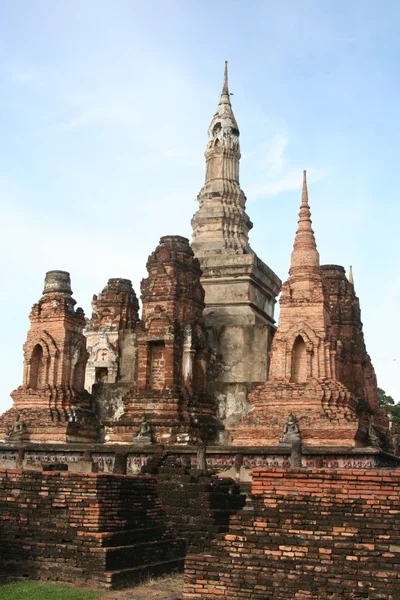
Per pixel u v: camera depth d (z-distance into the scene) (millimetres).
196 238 50656
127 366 46656
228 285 47250
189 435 37062
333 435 34094
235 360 43125
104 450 35656
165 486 25109
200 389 40750
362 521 16297
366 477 16609
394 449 44469
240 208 51500
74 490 20547
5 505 20922
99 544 19625
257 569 16344
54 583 19172
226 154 52156
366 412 41469
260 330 43250
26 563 19922
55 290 42062
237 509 25656
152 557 21328
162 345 40188
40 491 20812
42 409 39938
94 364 46906
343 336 43469
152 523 22500
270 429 35156
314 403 35156
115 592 18484
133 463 34719
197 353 41125
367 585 15305
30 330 41938
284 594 15859
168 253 41719
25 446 37375
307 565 16016
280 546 16469
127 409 39188
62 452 36719
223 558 16656
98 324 48219
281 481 17266
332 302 44062
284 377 36406
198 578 16672
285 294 37625
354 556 15875
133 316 49250
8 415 40875
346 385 42438
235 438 35812
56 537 20078
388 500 16312
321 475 16969
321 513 16672
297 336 36844
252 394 36719
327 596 15523
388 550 15773
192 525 24094
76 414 40281
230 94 54250
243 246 49969
